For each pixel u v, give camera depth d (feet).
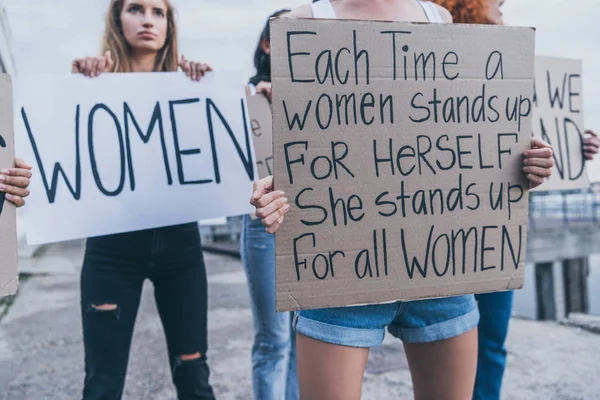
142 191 7.53
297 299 4.90
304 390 5.18
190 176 7.76
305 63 4.82
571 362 12.19
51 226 7.14
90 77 7.44
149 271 7.63
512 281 5.54
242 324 16.47
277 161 4.80
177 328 7.75
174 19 8.18
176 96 7.79
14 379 12.01
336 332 5.04
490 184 5.42
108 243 7.44
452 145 5.27
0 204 5.12
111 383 7.42
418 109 5.15
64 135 7.29
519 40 5.42
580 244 49.11
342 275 5.00
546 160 5.37
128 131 7.55
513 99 5.45
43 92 7.23
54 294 23.15
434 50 5.16
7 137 5.15
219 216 7.84
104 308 7.38
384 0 5.69
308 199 4.89
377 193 5.07
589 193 52.37
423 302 5.31
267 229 4.76
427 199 5.22
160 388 11.23
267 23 8.55
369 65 4.98
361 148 5.00
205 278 7.93
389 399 10.26
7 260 5.15
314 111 4.86
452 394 5.43
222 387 11.09
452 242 5.31
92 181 7.36
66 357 13.64
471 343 5.43
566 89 9.06
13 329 16.65
